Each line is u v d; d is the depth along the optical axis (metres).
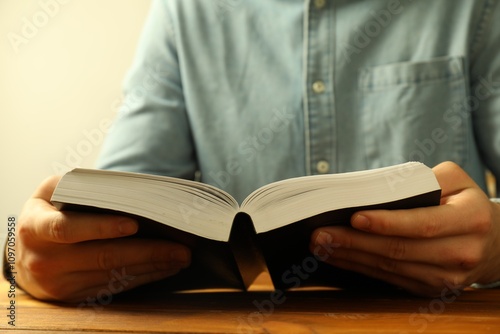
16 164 2.06
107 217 0.49
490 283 0.64
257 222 0.47
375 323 0.44
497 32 0.91
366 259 0.54
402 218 0.48
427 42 0.94
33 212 0.54
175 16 1.02
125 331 0.43
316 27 0.96
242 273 0.58
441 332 0.41
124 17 1.99
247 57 0.99
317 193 0.48
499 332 0.40
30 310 0.54
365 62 0.96
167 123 0.95
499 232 0.55
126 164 0.89
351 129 0.94
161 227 0.49
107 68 2.01
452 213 0.50
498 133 0.90
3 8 2.02
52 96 2.04
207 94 0.99
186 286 0.66
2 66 2.05
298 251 0.55
